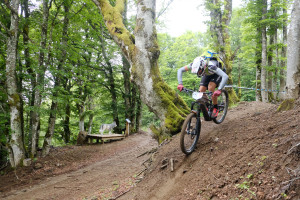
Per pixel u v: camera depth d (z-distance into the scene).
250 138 3.19
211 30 8.04
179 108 6.19
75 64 13.10
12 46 7.41
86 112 15.12
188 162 3.67
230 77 7.97
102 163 8.47
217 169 2.90
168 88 6.26
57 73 8.29
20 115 7.68
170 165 3.90
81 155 9.98
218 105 4.27
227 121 4.91
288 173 2.06
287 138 2.57
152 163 4.68
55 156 9.27
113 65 16.59
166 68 20.19
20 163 7.52
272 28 11.90
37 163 7.90
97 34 14.24
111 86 16.72
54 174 7.39
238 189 2.29
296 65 3.85
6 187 6.21
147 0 6.23
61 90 8.84
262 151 2.65
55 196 5.23
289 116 3.32
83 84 14.02
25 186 6.29
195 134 3.76
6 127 7.98
